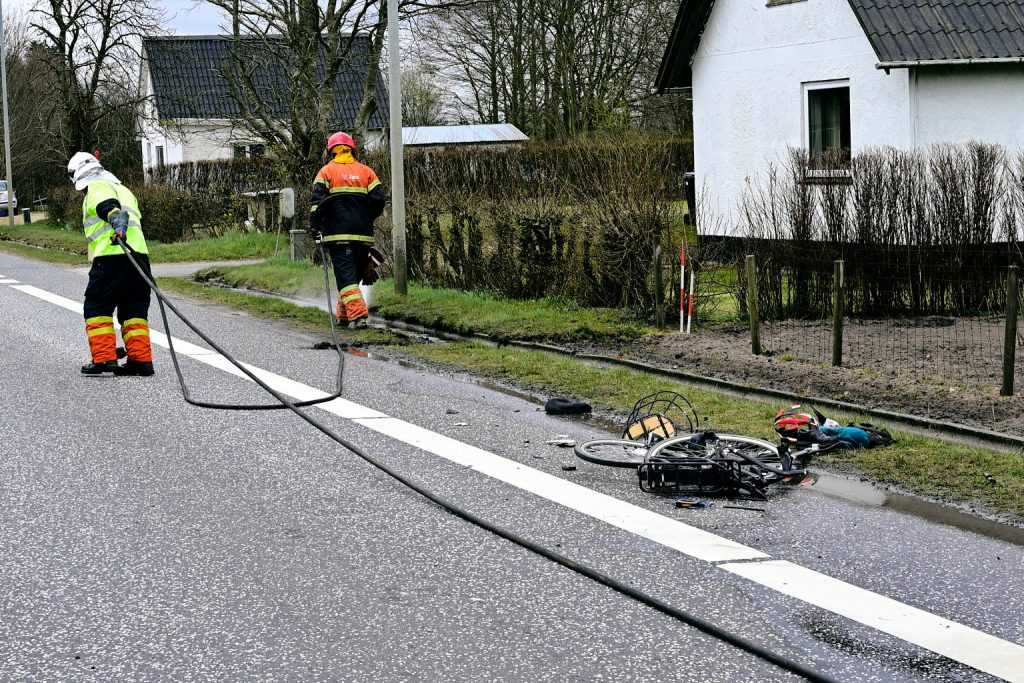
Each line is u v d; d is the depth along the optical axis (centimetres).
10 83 5612
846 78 1728
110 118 4919
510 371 1086
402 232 1549
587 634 485
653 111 4466
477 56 4988
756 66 1897
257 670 450
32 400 977
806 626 489
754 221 1741
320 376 1085
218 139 4819
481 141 4703
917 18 1619
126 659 462
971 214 1315
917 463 735
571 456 785
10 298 1727
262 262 2147
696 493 688
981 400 875
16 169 5650
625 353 1164
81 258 2539
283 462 771
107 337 1089
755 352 1112
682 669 450
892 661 455
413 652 467
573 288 1423
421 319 1412
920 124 1633
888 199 1305
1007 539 599
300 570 564
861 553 580
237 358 1188
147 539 612
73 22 4262
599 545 597
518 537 608
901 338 1176
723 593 528
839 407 905
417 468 753
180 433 855
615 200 1339
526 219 1467
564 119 4722
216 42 5122
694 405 920
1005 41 1619
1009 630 485
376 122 4919
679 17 1992
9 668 455
